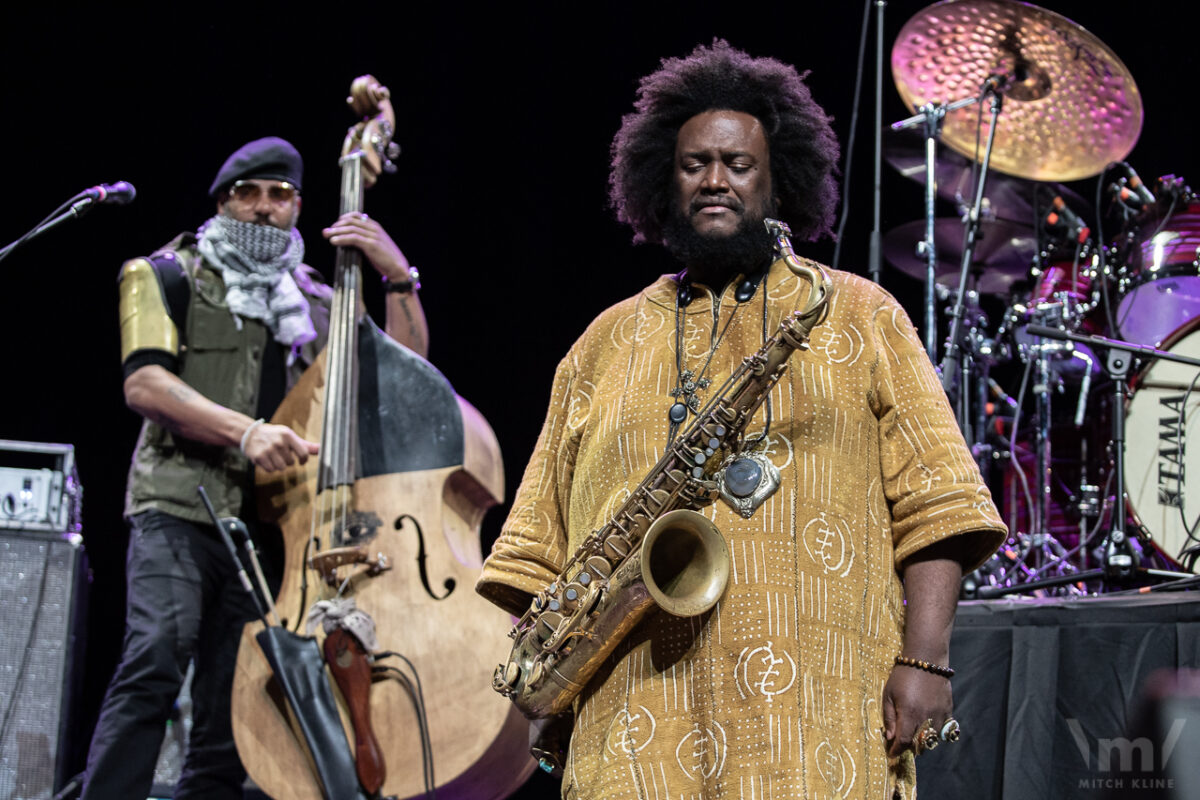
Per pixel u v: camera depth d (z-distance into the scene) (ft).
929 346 21.39
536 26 29.30
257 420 17.54
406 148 28.86
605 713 9.57
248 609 17.06
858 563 9.48
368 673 15.65
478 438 17.53
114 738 15.69
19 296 26.66
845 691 9.14
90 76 27.14
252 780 15.57
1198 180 26.78
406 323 19.45
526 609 11.13
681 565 9.70
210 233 18.35
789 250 10.19
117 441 26.78
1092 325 23.58
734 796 8.79
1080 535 22.15
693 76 11.59
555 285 29.09
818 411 9.72
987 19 23.58
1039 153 25.02
